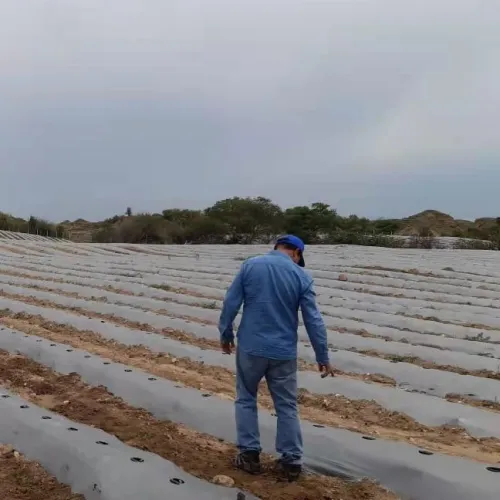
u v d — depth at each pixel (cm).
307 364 793
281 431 450
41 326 1005
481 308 1202
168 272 1720
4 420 527
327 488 443
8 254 2306
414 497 437
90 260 2098
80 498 420
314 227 3781
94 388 671
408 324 1050
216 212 4019
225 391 672
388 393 649
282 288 444
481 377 739
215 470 465
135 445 513
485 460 501
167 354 832
